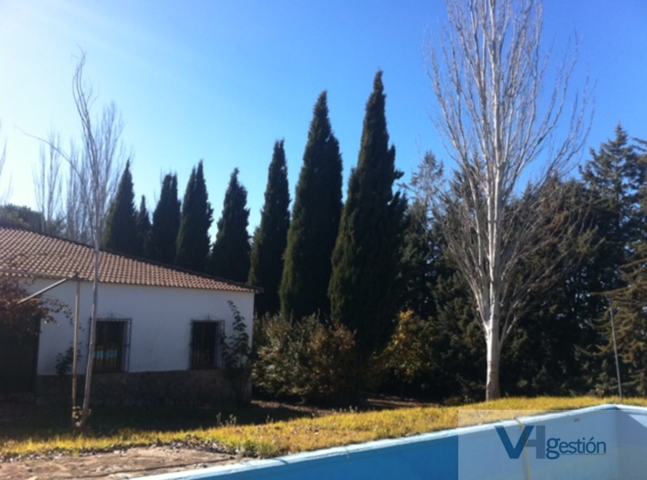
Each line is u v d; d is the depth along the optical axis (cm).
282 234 2739
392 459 580
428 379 2817
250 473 475
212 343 1881
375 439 678
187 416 1556
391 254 2061
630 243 2484
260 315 2650
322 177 2350
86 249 1927
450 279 2828
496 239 1812
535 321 2588
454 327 2778
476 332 2611
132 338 1662
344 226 2062
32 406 1398
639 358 2236
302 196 2330
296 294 2264
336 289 2038
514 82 1788
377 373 2075
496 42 1792
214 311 1880
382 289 2031
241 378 1886
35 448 700
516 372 2639
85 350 1545
